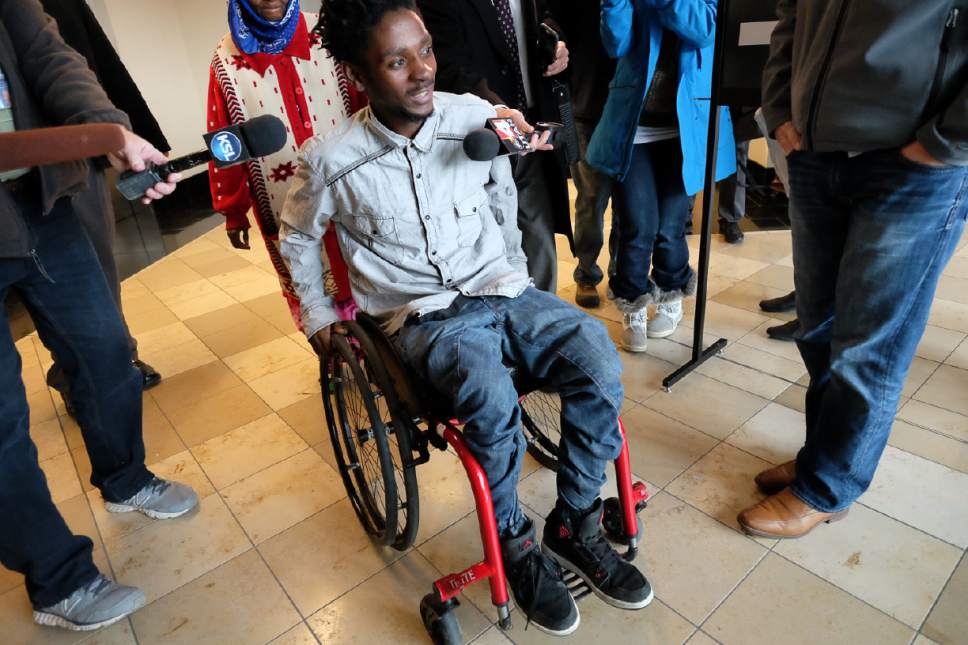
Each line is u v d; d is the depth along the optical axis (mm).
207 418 2320
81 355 1553
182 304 3436
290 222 1381
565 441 1320
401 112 1228
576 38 2330
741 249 3275
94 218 1897
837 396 1391
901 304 1241
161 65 5090
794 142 1332
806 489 1509
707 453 1848
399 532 1619
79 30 2102
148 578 1627
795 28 1303
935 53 1030
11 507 1358
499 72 1862
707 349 2318
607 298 2869
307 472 1976
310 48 1722
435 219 1339
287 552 1670
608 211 4059
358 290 1465
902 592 1365
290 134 1782
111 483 1778
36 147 1013
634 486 1503
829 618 1328
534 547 1329
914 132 1097
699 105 2041
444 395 1291
